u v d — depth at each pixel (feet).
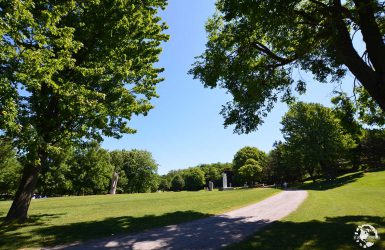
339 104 51.93
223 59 48.93
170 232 39.83
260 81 50.57
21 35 31.99
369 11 34.22
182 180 443.73
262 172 298.15
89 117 46.14
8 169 162.30
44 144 38.88
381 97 33.86
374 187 132.36
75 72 46.16
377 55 34.01
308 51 44.39
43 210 67.67
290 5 37.06
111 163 292.40
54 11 35.58
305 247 29.07
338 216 50.44
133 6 48.78
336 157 207.21
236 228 41.93
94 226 44.06
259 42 48.78
